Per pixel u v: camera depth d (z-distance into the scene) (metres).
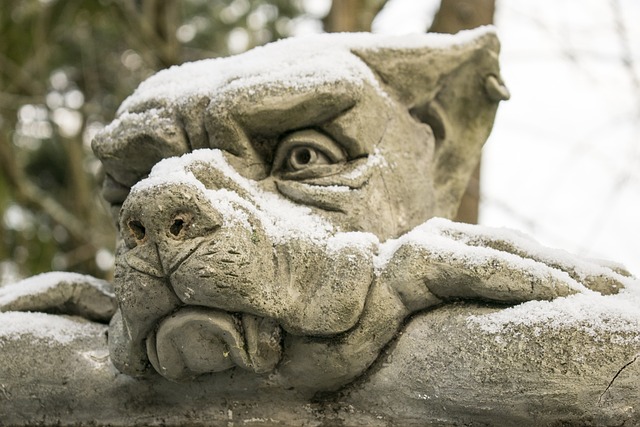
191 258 1.41
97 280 1.88
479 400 1.48
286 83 1.63
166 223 1.43
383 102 1.77
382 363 1.57
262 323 1.50
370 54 1.80
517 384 1.45
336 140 1.68
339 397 1.61
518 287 1.51
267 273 1.47
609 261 1.65
